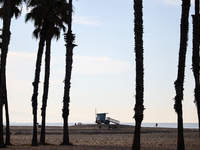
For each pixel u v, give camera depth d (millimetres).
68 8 29156
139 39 19844
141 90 19438
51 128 73312
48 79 29594
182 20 20562
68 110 27891
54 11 29109
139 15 20000
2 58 22797
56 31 29125
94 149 23062
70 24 28328
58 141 37750
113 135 53656
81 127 76438
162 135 52594
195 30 21734
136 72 19688
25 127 73562
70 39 28094
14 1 28703
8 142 27391
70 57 28094
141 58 19734
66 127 27844
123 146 27875
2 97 22219
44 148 23125
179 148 19703
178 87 20094
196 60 21406
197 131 70375
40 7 28703
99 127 74312
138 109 19172
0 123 22344
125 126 81625
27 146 25562
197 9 22016
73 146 25906
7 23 23344
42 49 28672
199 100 20953
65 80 27891
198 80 21203
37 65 28188
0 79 22781
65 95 27781
